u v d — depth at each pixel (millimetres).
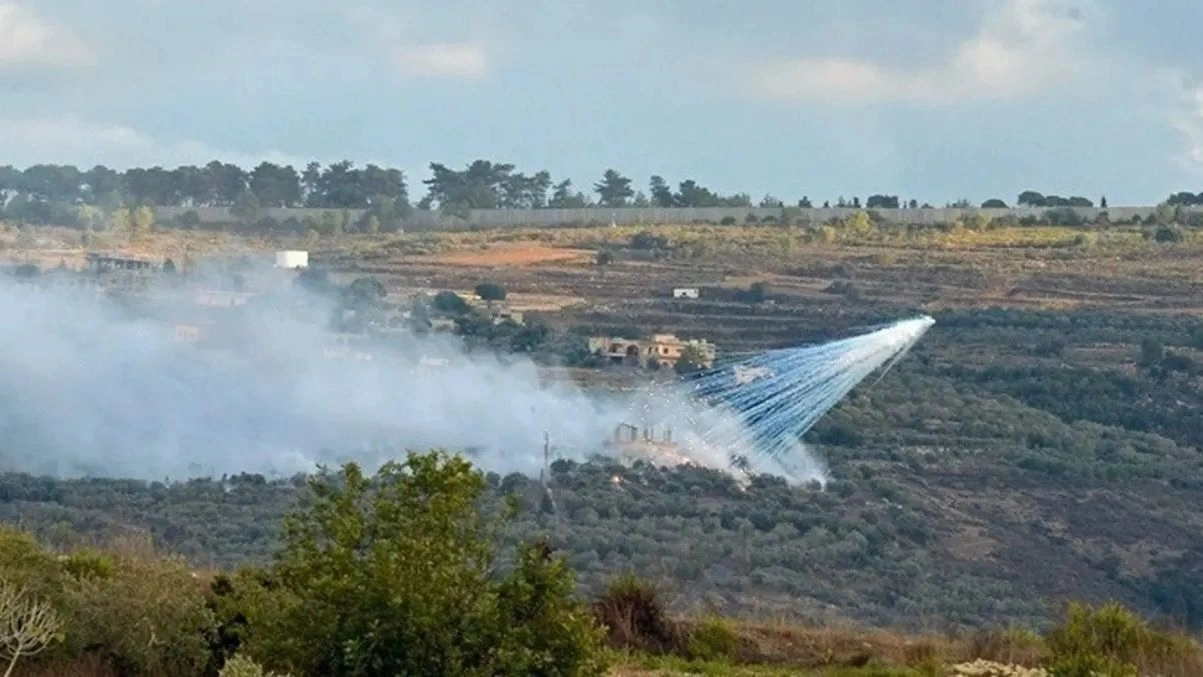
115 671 63969
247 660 57469
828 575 174500
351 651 57062
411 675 57219
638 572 140375
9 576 62719
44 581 64438
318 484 61594
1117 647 80188
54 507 172625
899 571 180125
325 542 60500
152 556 75625
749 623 87188
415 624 57125
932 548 193375
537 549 60281
